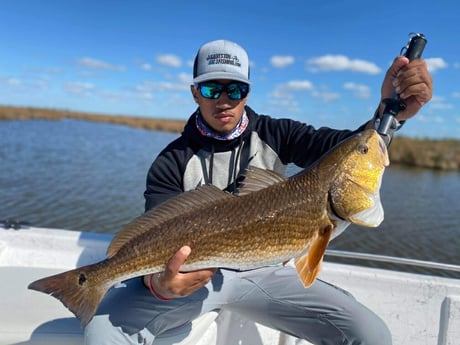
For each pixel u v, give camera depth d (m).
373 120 0.83
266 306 0.89
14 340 0.75
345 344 0.85
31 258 1.13
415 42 0.77
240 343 1.01
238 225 0.67
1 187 4.79
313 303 0.85
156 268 0.68
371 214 0.69
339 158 0.69
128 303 0.77
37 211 3.91
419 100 0.78
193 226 0.67
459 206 4.99
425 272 2.62
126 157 8.28
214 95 0.91
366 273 1.09
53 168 6.32
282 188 0.69
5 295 0.89
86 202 4.33
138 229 0.70
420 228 3.96
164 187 0.94
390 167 8.69
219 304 0.88
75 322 0.81
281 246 0.67
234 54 0.93
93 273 0.69
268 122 1.02
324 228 0.68
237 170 0.97
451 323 1.01
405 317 1.05
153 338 0.78
